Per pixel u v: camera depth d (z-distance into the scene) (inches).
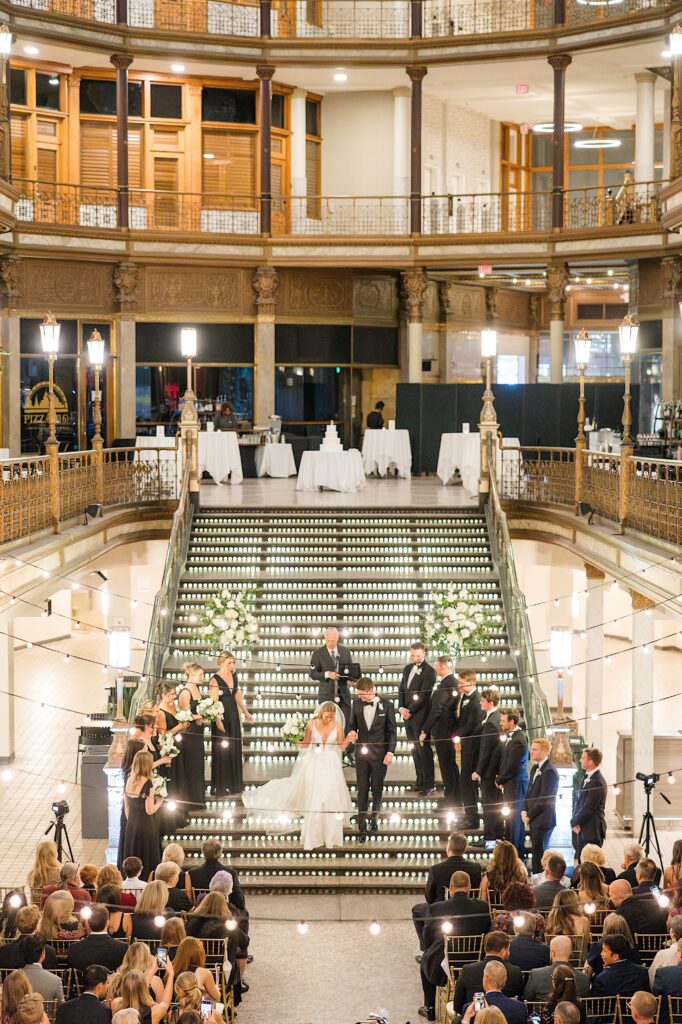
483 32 1089.4
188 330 717.3
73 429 1009.5
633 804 601.0
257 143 1095.6
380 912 460.4
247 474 1031.0
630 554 570.9
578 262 1016.2
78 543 634.2
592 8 1014.4
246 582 653.9
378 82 1094.4
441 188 1173.1
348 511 724.0
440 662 500.7
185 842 493.7
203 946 345.7
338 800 491.5
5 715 687.1
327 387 1093.1
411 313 1064.8
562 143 1010.7
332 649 529.3
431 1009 378.0
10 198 680.4
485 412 726.5
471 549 695.1
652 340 987.9
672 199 666.2
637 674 595.8
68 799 625.9
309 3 1084.5
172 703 493.4
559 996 293.9
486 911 367.9
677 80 679.1
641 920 346.3
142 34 989.2
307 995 394.9
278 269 1063.6
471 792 494.3
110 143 1050.7
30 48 971.9
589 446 853.8
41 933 340.2
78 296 1007.6
